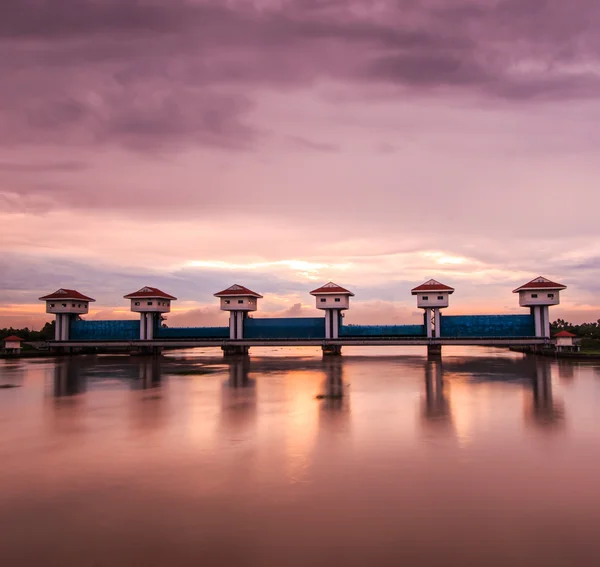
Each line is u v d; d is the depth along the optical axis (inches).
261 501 653.9
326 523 587.8
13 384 1840.6
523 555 513.0
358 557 510.3
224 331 3513.8
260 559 509.0
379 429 1039.0
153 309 3518.7
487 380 1812.3
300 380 1904.5
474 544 536.1
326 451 876.6
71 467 803.4
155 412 1251.8
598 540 544.4
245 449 894.4
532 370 2143.2
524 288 3036.4
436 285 3166.8
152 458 847.7
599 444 911.7
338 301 3253.0
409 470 768.9
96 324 3698.3
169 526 585.9
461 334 3171.8
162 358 3272.6
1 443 958.4
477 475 745.6
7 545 545.0
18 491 701.3
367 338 3191.4
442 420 1120.2
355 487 699.4
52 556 520.7
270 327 3454.7
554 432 1001.5
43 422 1149.1
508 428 1038.4
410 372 2144.4
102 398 1488.7
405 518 598.9
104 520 604.4
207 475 756.6
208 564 501.7
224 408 1296.8
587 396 1428.4
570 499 652.7
